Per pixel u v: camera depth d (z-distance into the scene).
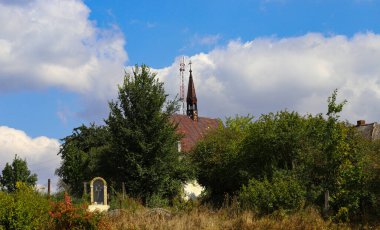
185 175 41.97
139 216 23.20
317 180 30.22
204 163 42.50
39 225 18.95
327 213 25.00
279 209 24.77
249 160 36.34
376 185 25.50
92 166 45.47
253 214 23.77
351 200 25.39
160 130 41.59
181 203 31.47
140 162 40.88
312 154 30.67
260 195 25.47
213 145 42.59
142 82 42.50
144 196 40.28
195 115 64.25
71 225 18.19
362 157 28.92
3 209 18.44
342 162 29.17
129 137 41.41
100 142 53.06
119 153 41.56
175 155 42.06
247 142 36.50
